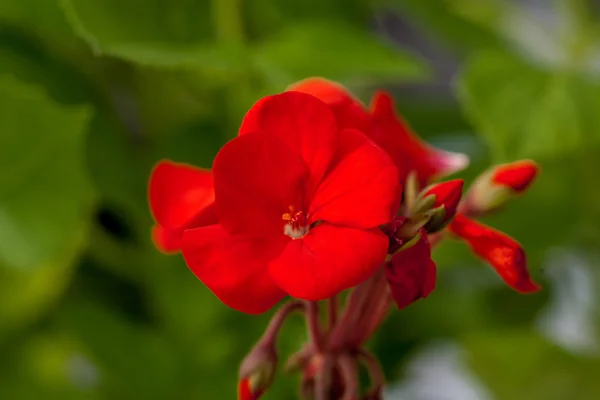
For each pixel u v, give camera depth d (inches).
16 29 21.0
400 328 23.4
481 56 20.7
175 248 16.6
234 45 20.1
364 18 24.7
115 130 21.2
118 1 20.5
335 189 15.4
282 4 23.4
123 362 21.4
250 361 15.9
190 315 21.1
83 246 21.0
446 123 23.6
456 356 27.2
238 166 15.3
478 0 25.4
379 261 15.0
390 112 16.6
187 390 21.5
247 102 21.1
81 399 22.6
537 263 23.2
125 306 23.3
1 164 19.7
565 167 21.4
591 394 23.9
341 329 16.2
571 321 27.2
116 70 21.7
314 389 16.4
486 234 15.7
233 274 15.2
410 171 16.5
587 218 22.9
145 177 21.1
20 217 20.1
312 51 20.4
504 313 24.1
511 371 24.2
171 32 21.2
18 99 19.4
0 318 21.8
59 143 19.8
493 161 20.3
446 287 24.1
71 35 20.9
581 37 23.4
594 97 20.3
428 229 15.4
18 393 22.8
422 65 21.1
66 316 21.8
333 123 15.4
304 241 15.3
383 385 16.2
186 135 21.2
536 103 20.3
